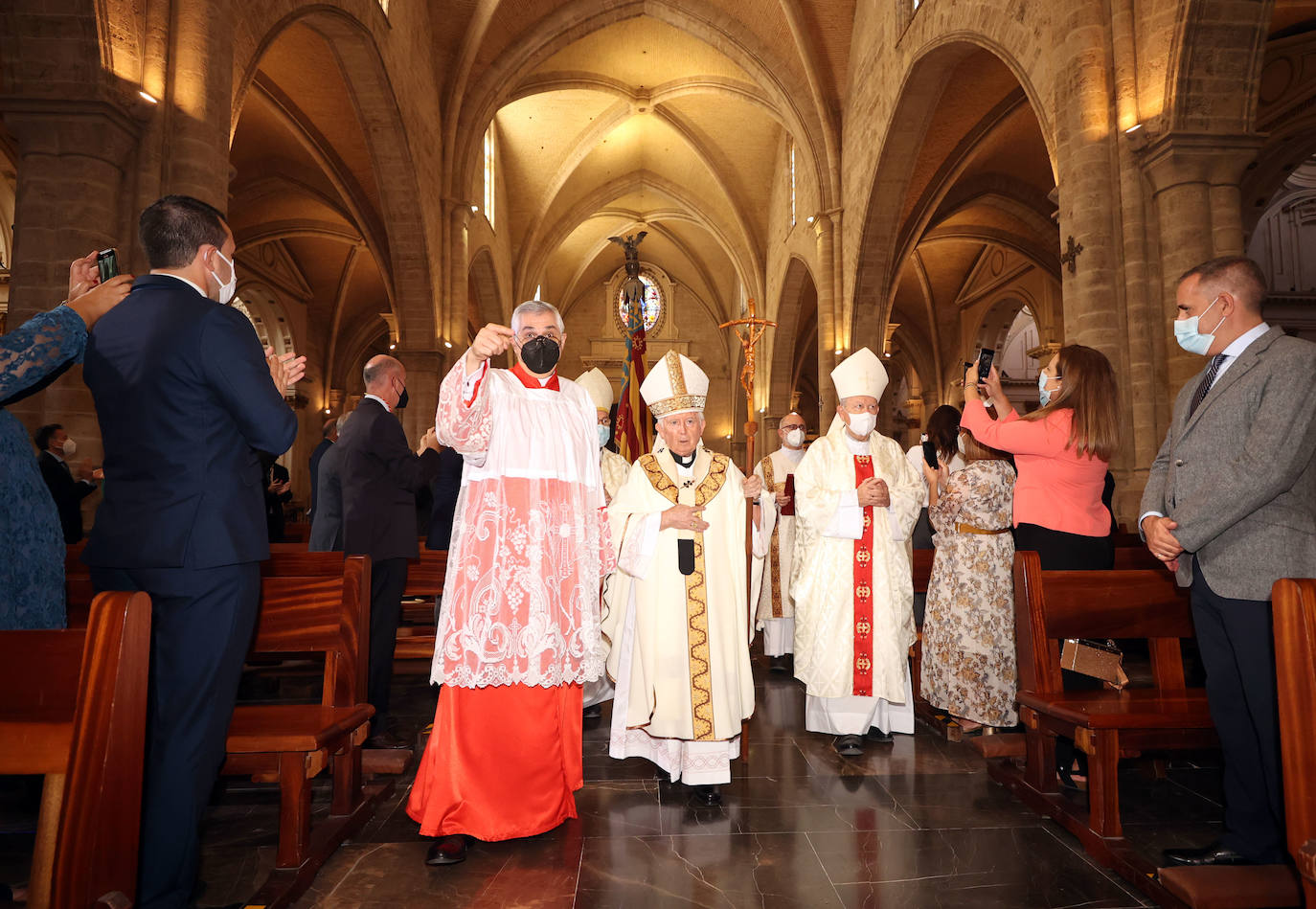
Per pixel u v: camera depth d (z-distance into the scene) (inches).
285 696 202.7
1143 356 244.4
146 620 61.4
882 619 157.9
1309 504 89.3
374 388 160.2
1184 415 100.3
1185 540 90.3
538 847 110.0
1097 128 255.9
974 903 94.4
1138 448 244.5
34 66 218.7
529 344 112.4
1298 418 84.7
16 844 110.5
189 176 241.8
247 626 82.7
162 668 78.6
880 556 160.4
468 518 108.7
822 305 581.9
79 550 163.9
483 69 607.2
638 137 856.9
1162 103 240.1
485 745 109.7
